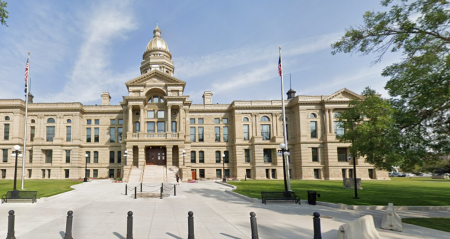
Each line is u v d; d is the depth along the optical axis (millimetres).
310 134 56031
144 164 49969
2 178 53344
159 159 54094
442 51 14453
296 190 28984
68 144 55969
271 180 49844
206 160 59875
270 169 57375
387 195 24172
